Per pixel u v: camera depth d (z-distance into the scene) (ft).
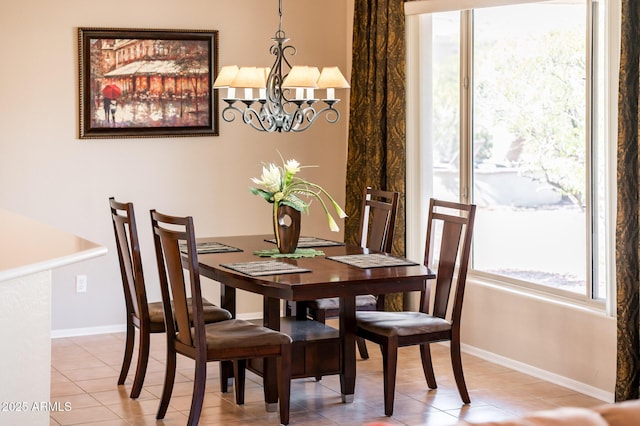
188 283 21.75
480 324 18.57
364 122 21.40
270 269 14.49
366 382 16.81
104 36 20.31
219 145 21.76
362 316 15.61
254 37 21.93
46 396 7.68
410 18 20.10
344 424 14.32
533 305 17.03
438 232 20.34
